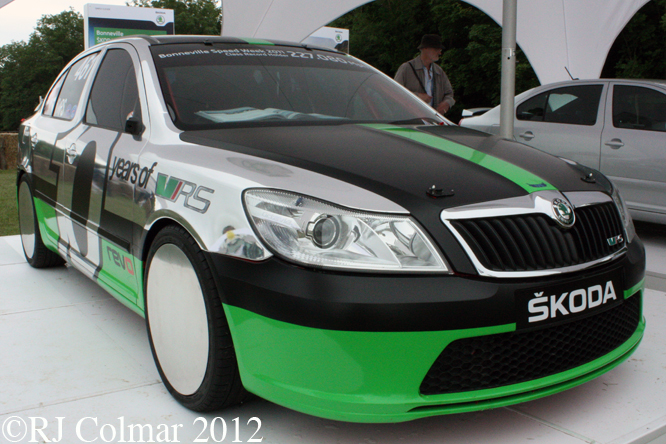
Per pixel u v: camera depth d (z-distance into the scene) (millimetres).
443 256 1764
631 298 2225
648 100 5199
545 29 6699
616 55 20000
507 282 1793
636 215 5219
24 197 4129
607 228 2146
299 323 1723
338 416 1762
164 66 2783
